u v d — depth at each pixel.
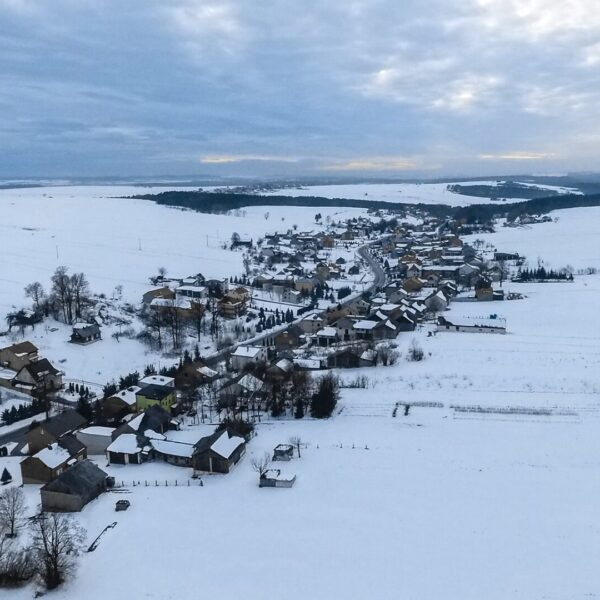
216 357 126.81
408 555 56.31
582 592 50.59
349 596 50.47
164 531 61.34
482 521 62.03
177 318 138.38
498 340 130.38
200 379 107.31
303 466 75.81
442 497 67.19
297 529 61.16
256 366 109.19
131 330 138.50
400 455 78.12
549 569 53.91
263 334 145.62
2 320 137.75
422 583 52.12
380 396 100.06
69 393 106.12
